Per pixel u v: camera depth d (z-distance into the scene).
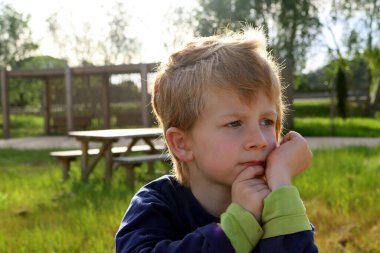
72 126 21.56
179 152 1.40
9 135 22.61
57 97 23.53
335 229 4.83
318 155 10.54
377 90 37.38
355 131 22.55
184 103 1.35
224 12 30.42
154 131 9.36
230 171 1.31
